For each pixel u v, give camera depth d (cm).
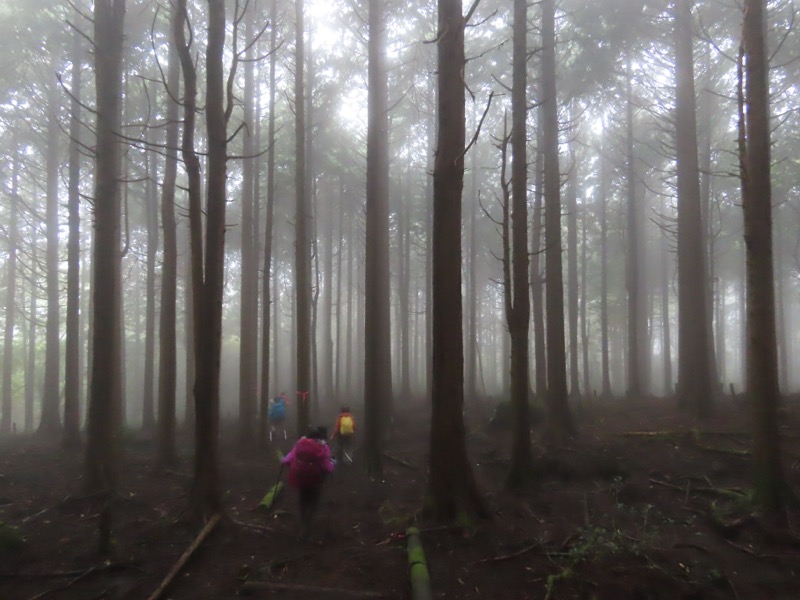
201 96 1839
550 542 676
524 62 1052
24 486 1065
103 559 656
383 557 645
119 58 1025
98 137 991
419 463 1217
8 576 619
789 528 661
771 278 711
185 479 1084
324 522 799
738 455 993
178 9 837
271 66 1535
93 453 945
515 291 945
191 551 656
